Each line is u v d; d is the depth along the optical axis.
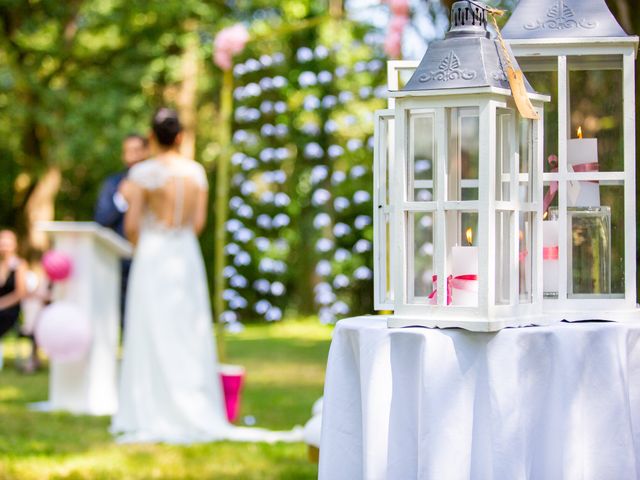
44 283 10.20
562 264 3.03
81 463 5.38
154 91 17.88
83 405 7.52
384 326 2.89
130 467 5.25
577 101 3.04
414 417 2.79
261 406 7.46
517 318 2.81
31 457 5.52
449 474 2.69
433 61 2.87
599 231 3.03
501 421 2.71
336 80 9.06
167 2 16.28
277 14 16.03
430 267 3.27
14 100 16.53
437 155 2.80
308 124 8.58
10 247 10.01
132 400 6.44
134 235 6.51
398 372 2.79
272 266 8.77
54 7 16.45
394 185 2.87
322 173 8.53
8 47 16.69
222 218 7.97
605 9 3.09
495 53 2.85
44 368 10.52
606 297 3.04
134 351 6.46
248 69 8.12
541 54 3.04
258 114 8.42
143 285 6.46
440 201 2.80
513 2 7.91
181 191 6.46
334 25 9.66
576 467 2.78
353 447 2.96
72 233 7.62
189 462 5.39
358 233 11.02
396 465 2.78
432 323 2.79
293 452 5.68
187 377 6.39
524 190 2.93
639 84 4.09
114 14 16.39
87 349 7.56
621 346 2.87
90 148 16.19
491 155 2.74
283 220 8.66
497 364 2.72
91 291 7.61
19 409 7.48
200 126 17.84
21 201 19.03
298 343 13.05
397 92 2.82
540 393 2.79
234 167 9.43
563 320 3.01
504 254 2.83
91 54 17.08
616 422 2.82
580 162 3.04
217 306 8.03
